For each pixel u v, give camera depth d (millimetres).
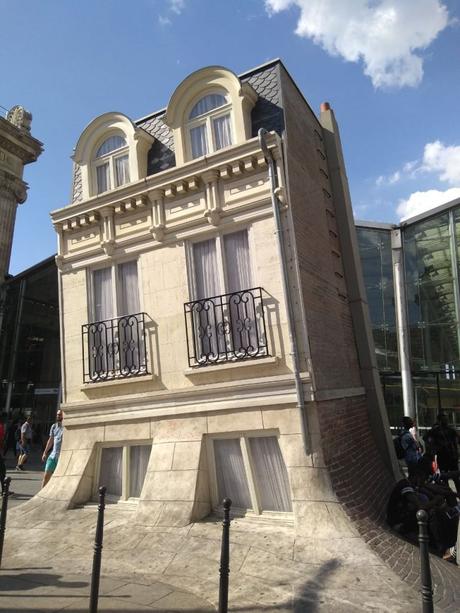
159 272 7652
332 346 7570
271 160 6883
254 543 5441
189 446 6789
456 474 7281
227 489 6691
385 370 12883
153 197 7789
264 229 6883
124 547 5742
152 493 6543
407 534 6152
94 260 8336
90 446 7730
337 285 8734
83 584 4766
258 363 6496
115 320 7957
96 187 8898
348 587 4426
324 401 6547
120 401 7562
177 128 8047
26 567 5355
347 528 5359
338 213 9625
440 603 4227
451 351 12375
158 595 4465
